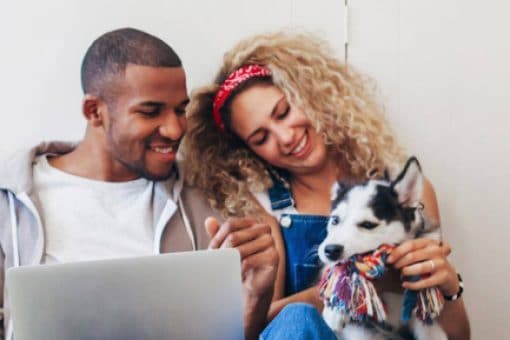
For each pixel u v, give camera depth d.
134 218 1.82
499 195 1.95
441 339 1.89
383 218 1.87
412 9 1.93
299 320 1.71
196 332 1.19
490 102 1.95
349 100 1.90
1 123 1.78
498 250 1.94
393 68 1.92
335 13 1.90
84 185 1.80
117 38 1.80
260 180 1.88
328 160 1.88
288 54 1.88
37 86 1.79
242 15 1.87
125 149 1.80
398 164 1.90
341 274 1.86
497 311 1.94
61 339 1.10
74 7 1.80
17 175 1.77
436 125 1.93
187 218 1.85
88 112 1.80
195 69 1.84
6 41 1.78
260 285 1.86
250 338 1.85
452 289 1.90
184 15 1.84
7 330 1.71
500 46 1.95
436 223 1.90
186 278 1.18
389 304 1.86
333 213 1.87
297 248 1.87
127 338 1.14
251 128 1.87
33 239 1.76
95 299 1.12
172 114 1.82
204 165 1.86
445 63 1.93
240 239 1.86
